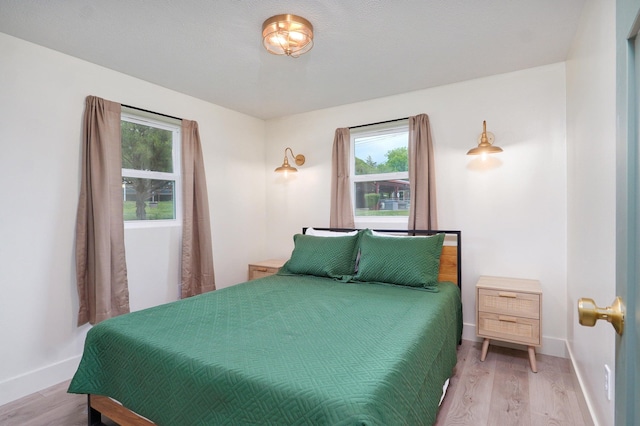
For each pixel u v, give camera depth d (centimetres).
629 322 61
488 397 207
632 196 62
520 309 243
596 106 166
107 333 169
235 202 379
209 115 352
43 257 231
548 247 269
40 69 230
